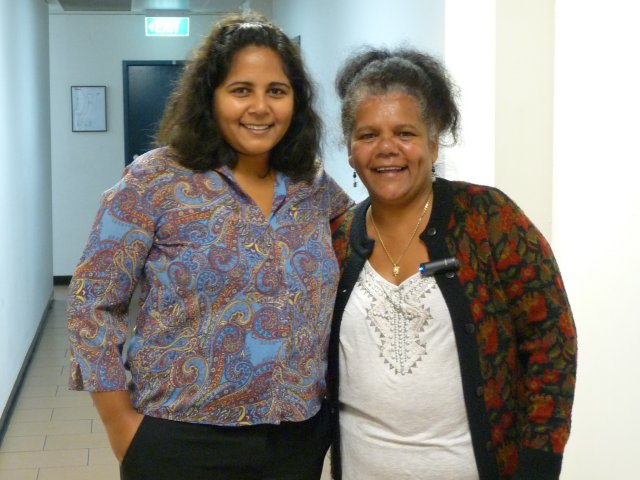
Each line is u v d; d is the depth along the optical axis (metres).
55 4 8.57
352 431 1.70
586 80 2.54
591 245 2.55
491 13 2.74
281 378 1.69
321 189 1.84
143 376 1.70
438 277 1.62
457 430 1.61
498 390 1.61
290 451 1.76
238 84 1.71
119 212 1.67
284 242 1.72
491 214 1.63
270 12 8.15
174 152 1.71
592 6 2.49
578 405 2.68
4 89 4.79
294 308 1.69
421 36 3.66
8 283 4.81
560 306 1.59
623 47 2.33
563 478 2.79
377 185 1.65
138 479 1.72
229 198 1.70
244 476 1.73
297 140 1.80
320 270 1.73
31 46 6.34
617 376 2.43
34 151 6.49
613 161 2.40
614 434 2.45
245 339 1.67
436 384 1.60
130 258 1.68
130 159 9.20
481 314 1.60
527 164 2.77
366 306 1.67
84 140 9.12
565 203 2.71
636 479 2.33
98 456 4.04
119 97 9.13
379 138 1.64
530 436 1.57
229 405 1.67
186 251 1.66
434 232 1.64
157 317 1.68
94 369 1.70
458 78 3.09
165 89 9.17
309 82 1.82
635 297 2.31
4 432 4.39
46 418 4.64
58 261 9.20
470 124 2.97
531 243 1.60
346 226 1.82
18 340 5.27
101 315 1.71
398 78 1.64
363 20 4.72
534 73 2.75
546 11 2.73
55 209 9.13
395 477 1.63
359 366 1.66
